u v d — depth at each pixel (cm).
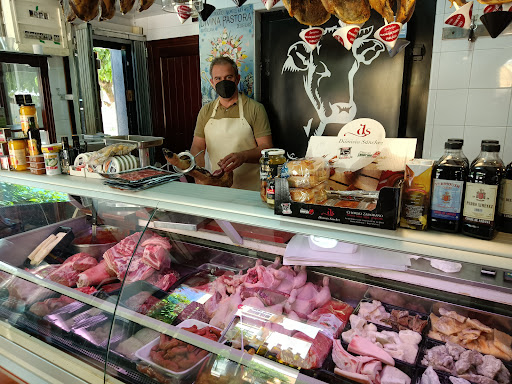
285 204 115
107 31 426
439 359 107
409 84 301
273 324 122
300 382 104
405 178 104
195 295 138
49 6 338
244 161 251
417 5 285
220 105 308
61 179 172
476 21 262
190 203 139
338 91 320
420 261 113
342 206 108
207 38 365
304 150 349
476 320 112
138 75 466
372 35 295
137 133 488
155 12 433
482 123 276
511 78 261
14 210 186
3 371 138
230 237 142
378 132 108
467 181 96
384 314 122
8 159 197
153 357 119
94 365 126
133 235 152
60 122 407
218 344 118
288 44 335
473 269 105
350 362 108
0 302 156
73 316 137
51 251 163
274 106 355
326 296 130
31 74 367
